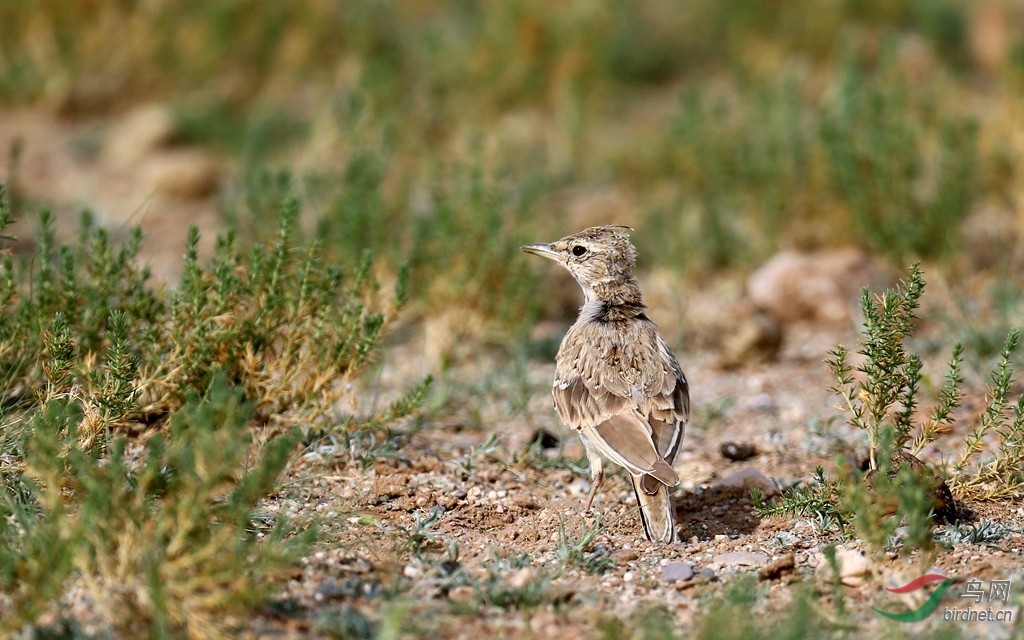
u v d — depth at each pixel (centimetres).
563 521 1253
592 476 1289
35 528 998
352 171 1972
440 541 1172
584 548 1177
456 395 1628
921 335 1817
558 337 1878
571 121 2520
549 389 1672
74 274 1369
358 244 1838
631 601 1055
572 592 1052
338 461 1352
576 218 2264
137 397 1259
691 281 2088
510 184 2305
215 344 1339
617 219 2253
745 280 2086
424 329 1839
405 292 1470
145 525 945
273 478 1077
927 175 2188
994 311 1841
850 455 1404
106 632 916
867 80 2631
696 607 1041
